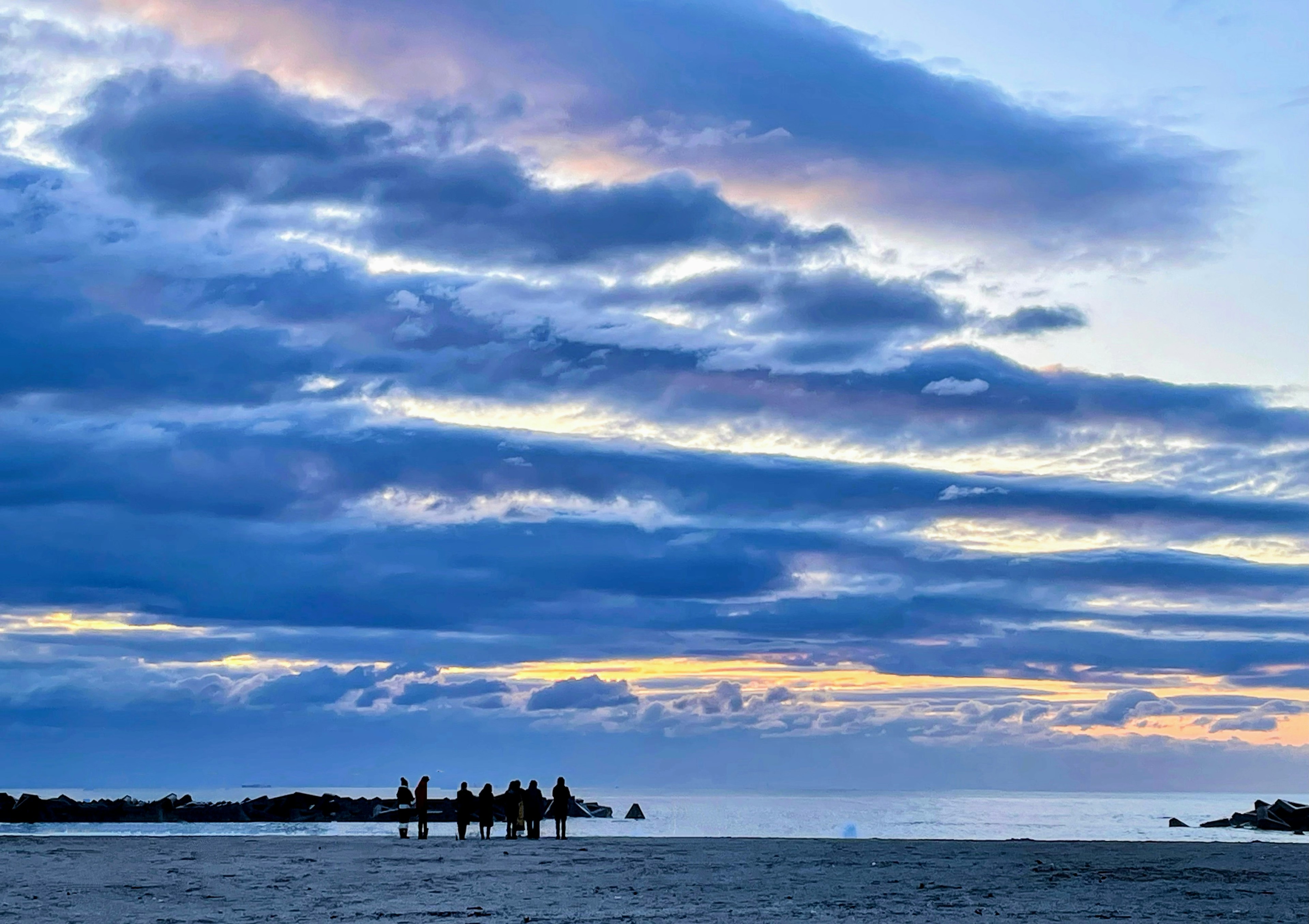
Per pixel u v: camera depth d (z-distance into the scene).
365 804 101.25
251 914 21.48
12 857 36.47
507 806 51.81
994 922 20.58
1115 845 46.88
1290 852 41.81
